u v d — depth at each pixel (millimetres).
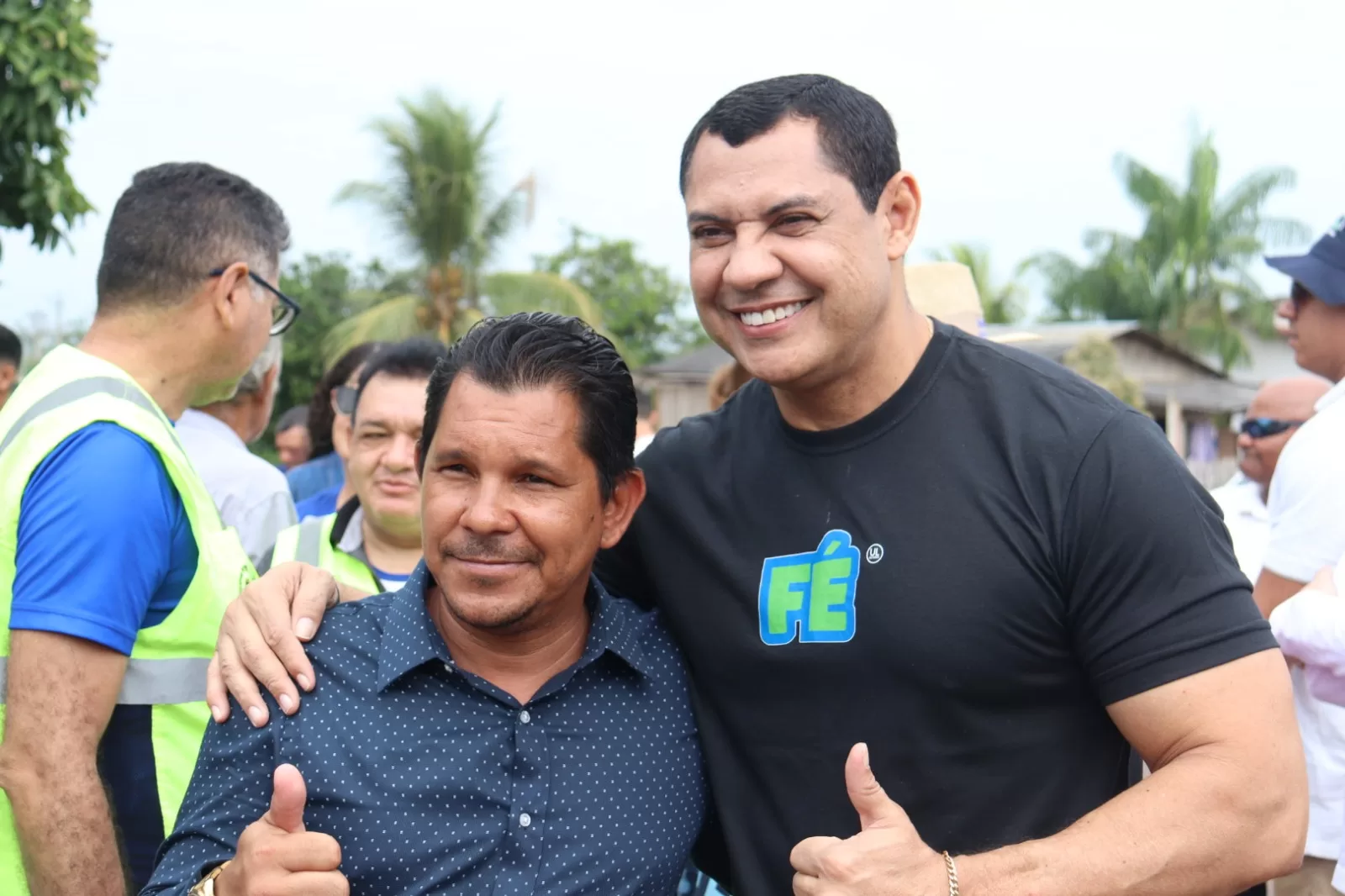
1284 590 3045
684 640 2109
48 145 6664
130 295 2404
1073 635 1855
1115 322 35562
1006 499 1854
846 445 1970
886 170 1905
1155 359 28875
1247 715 1706
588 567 1969
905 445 1938
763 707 1998
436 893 1818
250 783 1857
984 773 1876
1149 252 34906
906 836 1675
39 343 18422
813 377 1907
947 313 3693
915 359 1980
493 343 1881
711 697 2082
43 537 2062
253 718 1854
